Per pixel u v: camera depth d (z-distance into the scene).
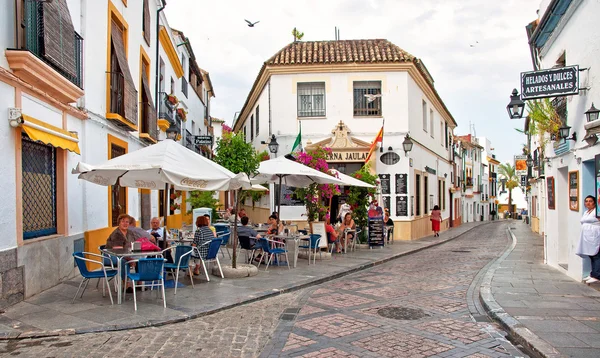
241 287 9.11
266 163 12.87
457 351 5.53
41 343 5.68
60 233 9.08
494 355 5.41
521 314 6.93
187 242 11.25
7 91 7.12
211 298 8.06
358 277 11.01
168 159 8.15
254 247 11.61
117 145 12.45
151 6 16.67
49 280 8.45
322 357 5.28
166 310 7.15
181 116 21.83
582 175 9.38
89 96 10.42
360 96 20.14
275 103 20.00
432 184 26.39
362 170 18.05
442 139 30.98
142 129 15.02
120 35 13.08
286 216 19.52
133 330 6.27
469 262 13.90
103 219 11.21
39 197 8.44
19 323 6.32
